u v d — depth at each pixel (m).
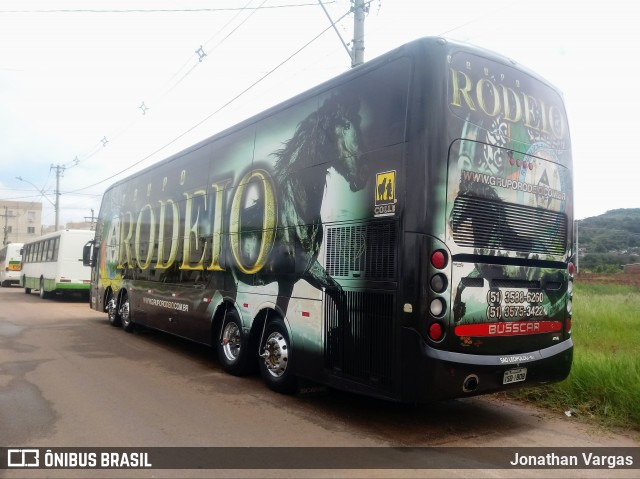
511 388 5.14
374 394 5.00
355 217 5.41
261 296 6.94
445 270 4.73
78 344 10.28
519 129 5.47
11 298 23.56
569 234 5.97
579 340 9.28
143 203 11.44
